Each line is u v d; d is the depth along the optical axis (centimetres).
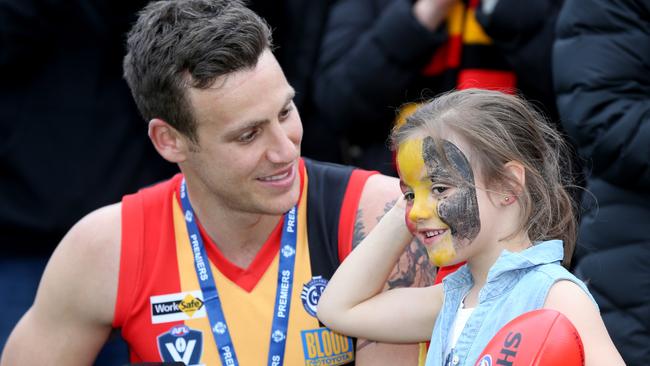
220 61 256
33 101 387
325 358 275
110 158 395
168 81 262
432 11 367
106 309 280
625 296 292
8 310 396
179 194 284
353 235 278
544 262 239
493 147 239
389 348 275
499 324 238
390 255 266
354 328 265
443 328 249
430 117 245
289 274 277
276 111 260
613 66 293
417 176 243
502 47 357
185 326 276
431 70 377
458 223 239
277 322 273
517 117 248
